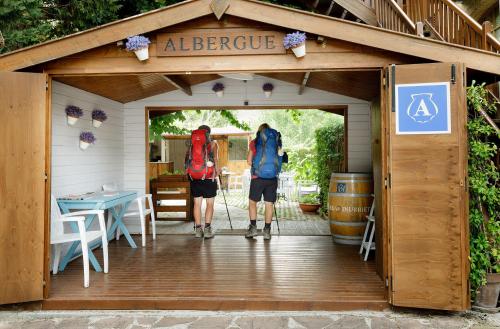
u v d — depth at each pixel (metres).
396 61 3.57
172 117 9.41
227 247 5.64
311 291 3.80
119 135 6.73
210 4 3.55
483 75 3.90
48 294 3.65
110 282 4.09
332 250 5.43
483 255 3.55
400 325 3.28
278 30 3.64
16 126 3.54
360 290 3.83
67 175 4.99
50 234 3.80
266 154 5.97
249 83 6.82
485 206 3.75
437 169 3.39
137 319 3.43
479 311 3.58
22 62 3.59
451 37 5.21
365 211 5.61
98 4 6.54
